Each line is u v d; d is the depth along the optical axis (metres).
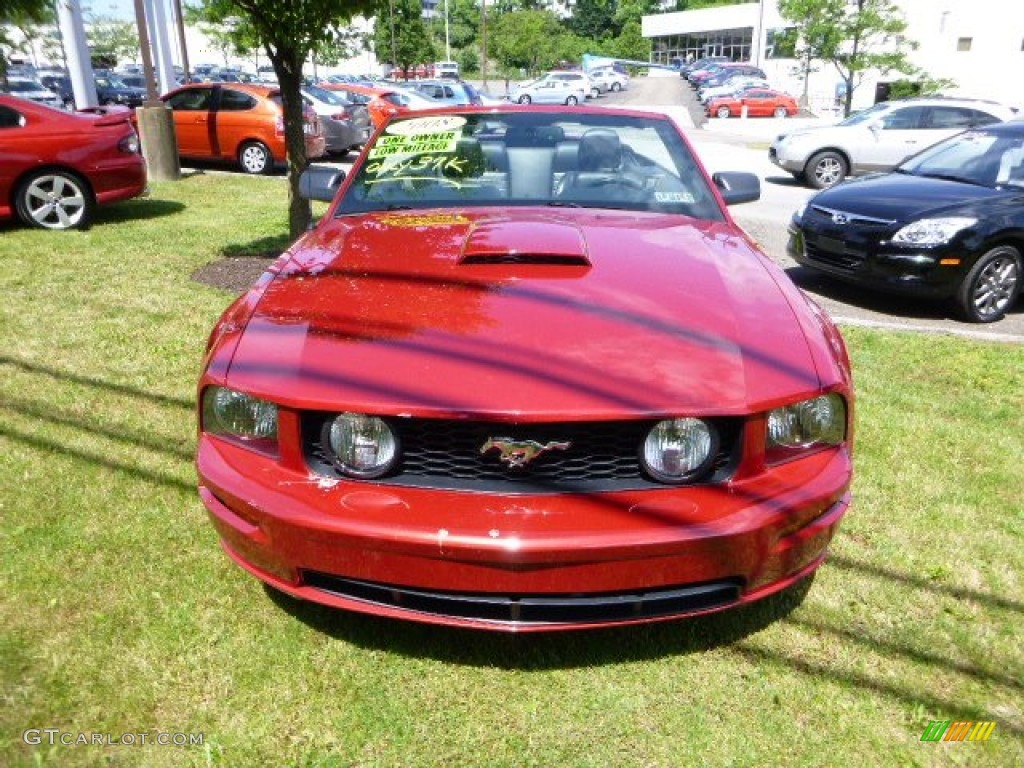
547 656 2.41
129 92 27.53
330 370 2.14
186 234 7.75
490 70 73.00
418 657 2.38
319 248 2.92
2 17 6.55
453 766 2.04
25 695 2.16
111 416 3.77
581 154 3.59
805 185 14.16
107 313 5.19
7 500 3.03
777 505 2.11
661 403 2.04
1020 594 2.75
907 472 3.53
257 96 12.77
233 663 2.32
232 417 2.24
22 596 2.52
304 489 2.12
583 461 2.08
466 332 2.24
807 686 2.32
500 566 1.99
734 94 35.72
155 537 2.86
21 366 4.29
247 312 2.48
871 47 26.09
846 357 2.59
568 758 2.07
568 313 2.33
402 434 2.09
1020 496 3.38
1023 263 6.12
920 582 2.79
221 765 2.00
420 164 3.58
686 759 2.08
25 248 6.88
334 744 2.08
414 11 51.19
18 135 7.45
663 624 2.55
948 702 2.28
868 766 2.08
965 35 34.69
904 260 5.96
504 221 3.03
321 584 2.20
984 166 6.74
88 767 1.97
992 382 4.67
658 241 2.94
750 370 2.18
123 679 2.23
